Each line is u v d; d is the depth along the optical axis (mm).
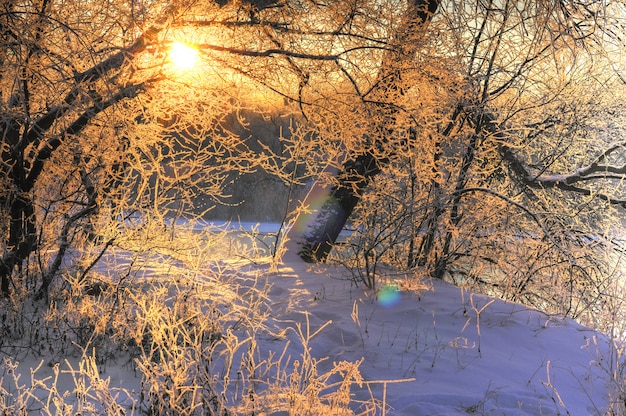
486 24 9195
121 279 6723
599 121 10203
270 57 7168
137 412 4367
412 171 9000
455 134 9273
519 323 7402
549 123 10031
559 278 9617
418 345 6371
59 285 7031
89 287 6902
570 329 7590
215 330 5957
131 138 6527
